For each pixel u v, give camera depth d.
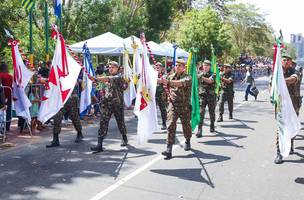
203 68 11.17
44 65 12.15
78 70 9.20
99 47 16.73
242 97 24.94
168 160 8.01
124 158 8.13
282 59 8.16
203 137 10.64
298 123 7.35
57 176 6.80
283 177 6.93
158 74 8.19
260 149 9.16
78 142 9.70
